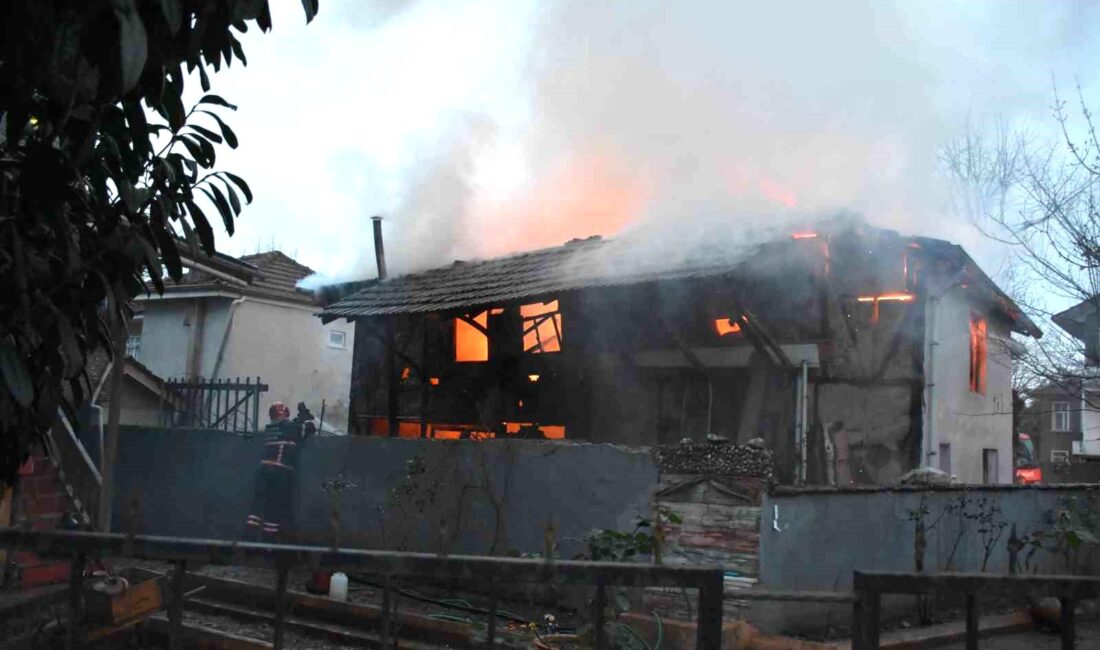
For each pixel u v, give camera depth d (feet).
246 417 39.09
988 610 29.19
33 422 11.68
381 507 30.30
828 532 24.64
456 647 21.11
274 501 30.91
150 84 11.23
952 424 45.09
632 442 36.83
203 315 62.85
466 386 41.78
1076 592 9.55
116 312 12.63
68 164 10.59
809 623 23.71
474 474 28.19
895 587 9.62
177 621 9.95
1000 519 31.50
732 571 22.39
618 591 15.55
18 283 10.81
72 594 10.22
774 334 35.42
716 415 35.63
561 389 38.63
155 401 51.26
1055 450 110.93
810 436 35.60
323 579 24.20
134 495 10.28
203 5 10.65
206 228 13.08
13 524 22.09
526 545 26.66
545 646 16.94
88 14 9.61
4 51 9.80
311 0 12.24
